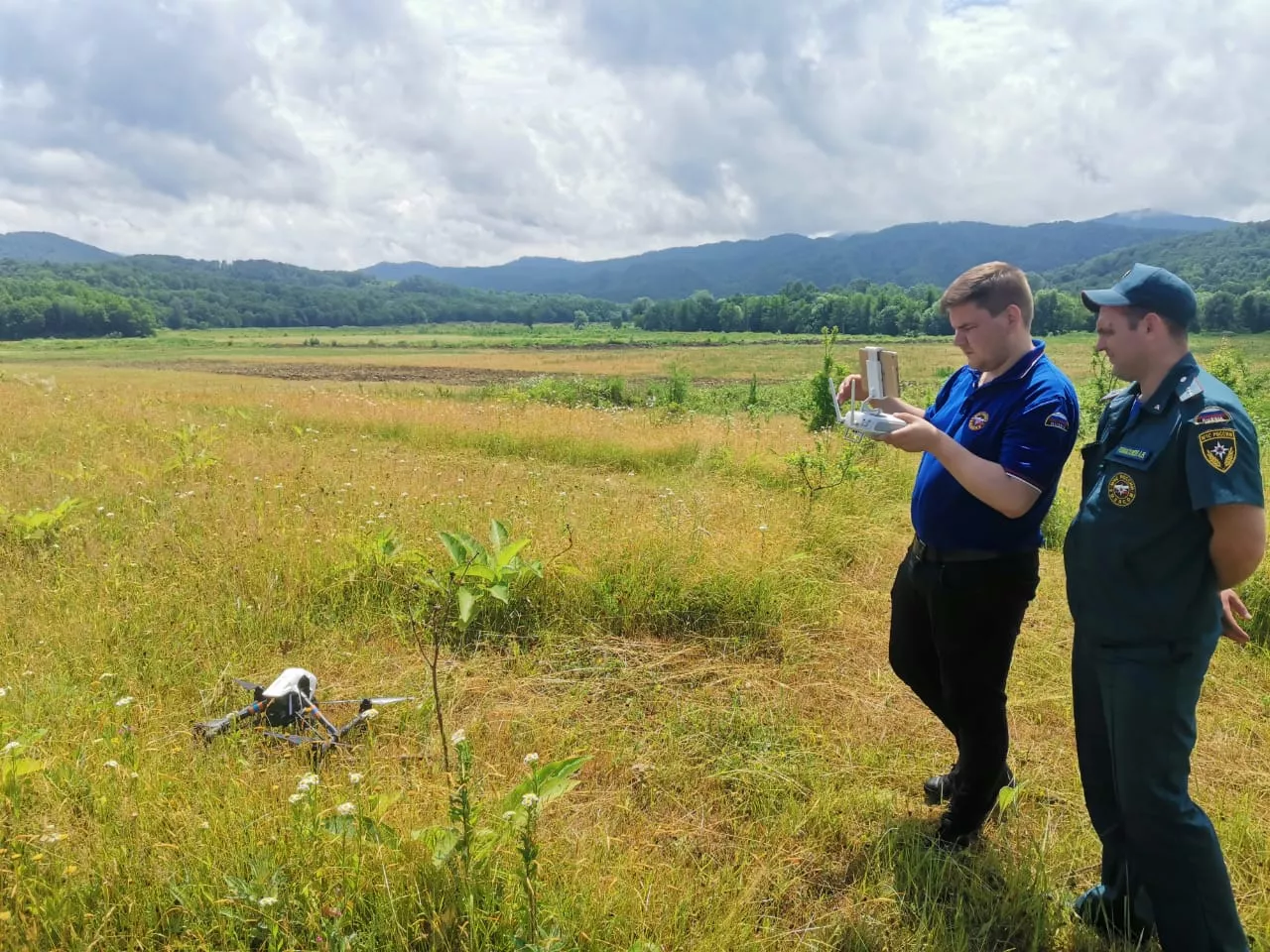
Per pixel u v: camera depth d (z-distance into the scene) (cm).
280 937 195
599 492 723
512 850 227
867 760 326
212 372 4522
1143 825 221
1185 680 216
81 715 305
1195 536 212
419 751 310
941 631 265
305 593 440
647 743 330
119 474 673
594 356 7144
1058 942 239
